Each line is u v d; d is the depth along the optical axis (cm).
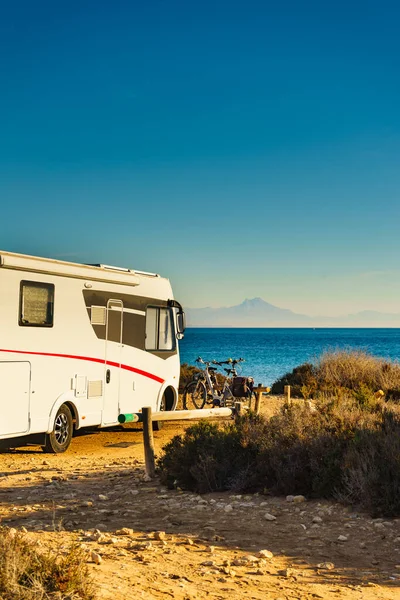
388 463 848
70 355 1327
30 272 1236
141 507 846
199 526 757
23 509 822
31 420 1236
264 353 7706
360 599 539
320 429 988
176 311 1688
